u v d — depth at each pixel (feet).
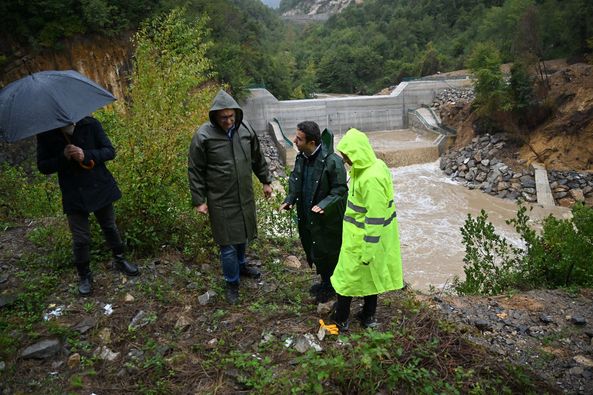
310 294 14.29
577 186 63.93
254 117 98.53
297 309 12.98
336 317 11.84
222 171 12.37
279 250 18.79
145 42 26.91
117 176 16.14
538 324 14.14
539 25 85.61
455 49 173.27
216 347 11.00
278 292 14.26
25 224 18.60
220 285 14.32
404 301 13.94
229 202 12.64
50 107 10.77
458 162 77.87
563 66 87.92
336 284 11.28
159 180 15.84
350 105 104.68
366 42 243.60
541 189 64.64
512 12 113.50
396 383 9.71
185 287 13.94
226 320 12.27
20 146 53.83
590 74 72.90
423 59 171.63
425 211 61.36
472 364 10.64
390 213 11.00
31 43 65.00
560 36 94.58
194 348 10.93
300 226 13.55
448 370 10.32
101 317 12.01
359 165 10.52
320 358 10.23
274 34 318.86
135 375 9.95
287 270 16.58
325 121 104.06
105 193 12.77
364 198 10.61
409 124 108.17
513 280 20.43
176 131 18.49
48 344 10.59
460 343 11.37
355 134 10.61
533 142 72.95
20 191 25.41
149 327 11.74
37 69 66.49
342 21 304.09
